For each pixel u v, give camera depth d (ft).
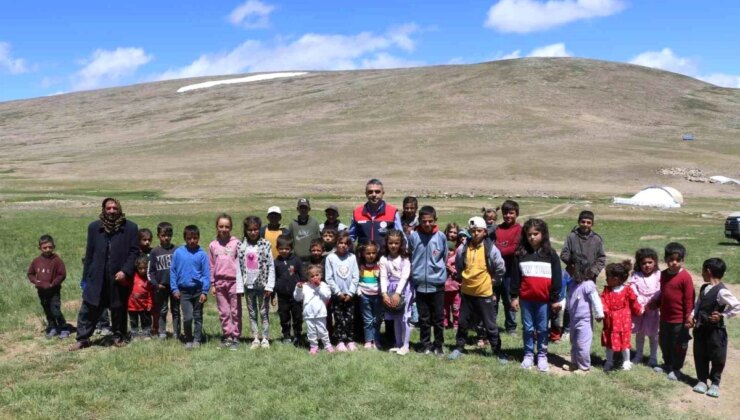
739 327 33.55
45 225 83.10
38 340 30.25
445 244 27.71
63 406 21.20
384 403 21.50
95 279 28.58
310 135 278.05
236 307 28.86
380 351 28.12
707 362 23.98
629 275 30.55
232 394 22.29
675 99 358.64
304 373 24.56
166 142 295.07
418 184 177.27
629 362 26.27
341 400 21.77
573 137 255.91
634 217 111.96
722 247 67.82
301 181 183.21
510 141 249.34
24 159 267.59
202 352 27.40
